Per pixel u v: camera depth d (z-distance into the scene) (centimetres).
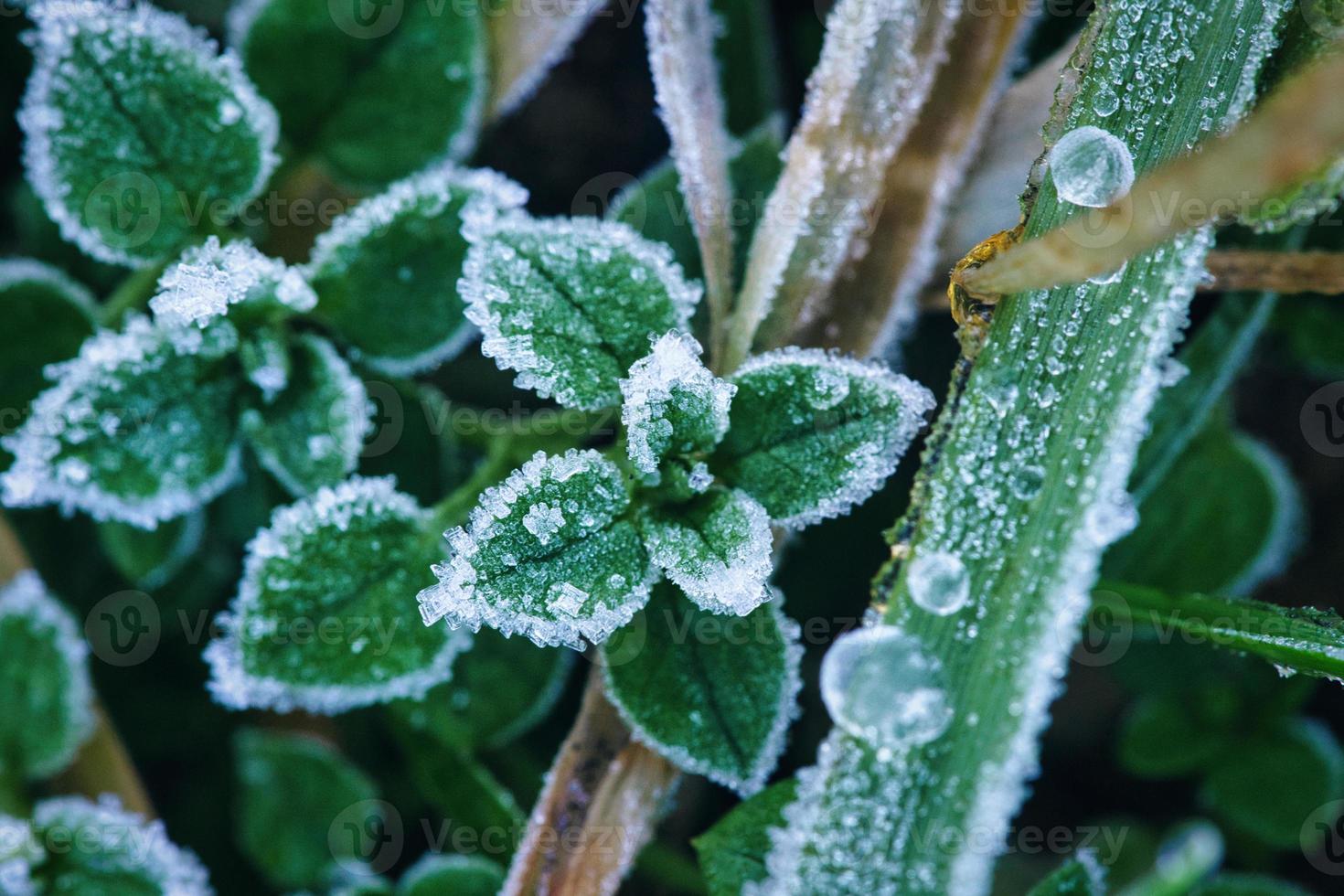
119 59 16
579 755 16
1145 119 16
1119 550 18
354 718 18
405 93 17
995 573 16
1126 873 19
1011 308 16
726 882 16
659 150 19
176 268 16
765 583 16
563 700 18
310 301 16
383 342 17
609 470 15
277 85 17
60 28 16
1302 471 19
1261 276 17
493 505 15
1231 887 18
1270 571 18
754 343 17
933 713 16
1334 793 18
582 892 16
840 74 16
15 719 17
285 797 18
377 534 16
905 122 17
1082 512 16
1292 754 18
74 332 17
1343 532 19
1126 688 19
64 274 17
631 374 15
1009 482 16
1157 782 19
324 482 16
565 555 15
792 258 17
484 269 16
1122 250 15
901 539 16
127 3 16
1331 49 16
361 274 16
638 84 19
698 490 15
